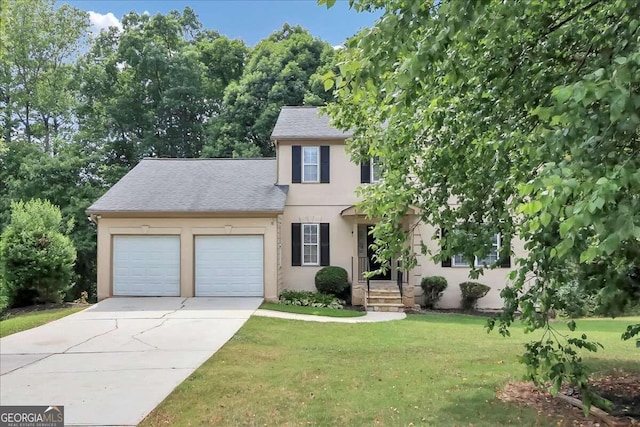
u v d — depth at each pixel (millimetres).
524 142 3514
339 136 15922
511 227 4410
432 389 5703
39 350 8055
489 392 5570
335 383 5992
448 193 5305
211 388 5785
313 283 15859
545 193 2047
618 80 1987
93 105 28922
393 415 4809
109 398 5445
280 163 16188
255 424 4605
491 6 3250
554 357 3701
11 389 5809
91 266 24031
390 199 5449
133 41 29484
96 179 26531
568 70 3602
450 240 4730
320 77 4008
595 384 5840
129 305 13008
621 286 3125
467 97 4418
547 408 5008
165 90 29734
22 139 26359
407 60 2768
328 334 9680
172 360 7262
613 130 2135
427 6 2779
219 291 14438
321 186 16094
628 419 4527
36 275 13852
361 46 2777
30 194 23234
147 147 28266
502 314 4125
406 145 5348
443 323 11727
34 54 27594
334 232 15992
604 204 1878
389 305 14148
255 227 14453
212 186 15922
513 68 3869
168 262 14492
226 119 27797
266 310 12531
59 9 28328
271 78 27078
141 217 14398
